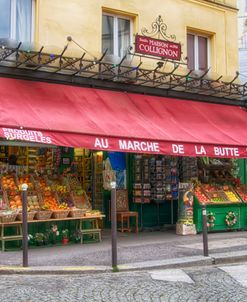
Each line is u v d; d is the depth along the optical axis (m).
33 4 12.37
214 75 14.72
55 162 13.27
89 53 12.60
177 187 14.61
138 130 11.59
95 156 14.34
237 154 12.95
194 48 15.54
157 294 6.88
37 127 9.99
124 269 8.69
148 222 14.43
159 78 13.06
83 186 14.08
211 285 7.48
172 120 12.91
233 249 10.59
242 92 14.88
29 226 11.02
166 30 14.45
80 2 12.83
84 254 10.02
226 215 13.98
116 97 12.68
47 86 11.69
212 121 13.87
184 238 12.49
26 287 7.34
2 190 11.00
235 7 16.41
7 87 10.96
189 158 14.86
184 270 8.81
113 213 8.87
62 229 11.50
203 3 15.47
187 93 14.34
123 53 13.95
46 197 11.49
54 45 12.26
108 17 13.72
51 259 9.43
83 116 11.22
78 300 6.50
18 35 12.12
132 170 14.38
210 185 14.39
